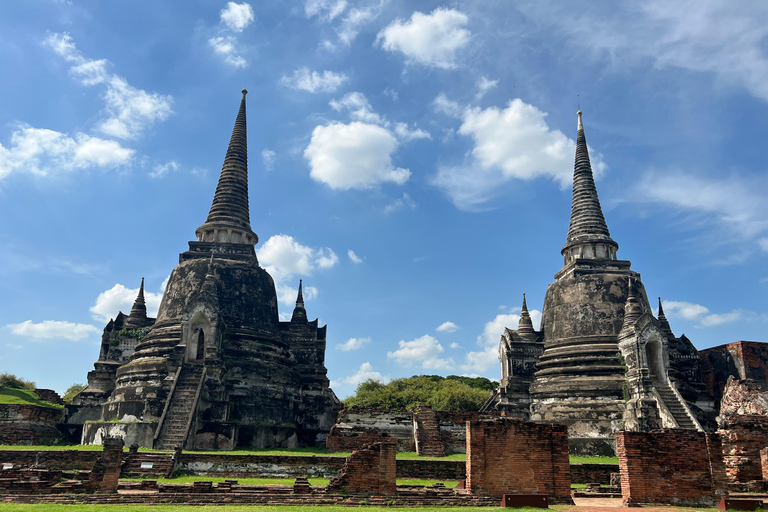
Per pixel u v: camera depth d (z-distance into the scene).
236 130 56.84
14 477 23.92
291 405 45.53
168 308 45.97
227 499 21.45
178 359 39.97
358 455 22.30
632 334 42.03
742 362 46.84
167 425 35.91
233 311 45.22
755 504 21.06
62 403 58.19
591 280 46.94
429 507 20.78
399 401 69.06
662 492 22.25
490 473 22.17
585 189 53.06
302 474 30.28
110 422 38.81
